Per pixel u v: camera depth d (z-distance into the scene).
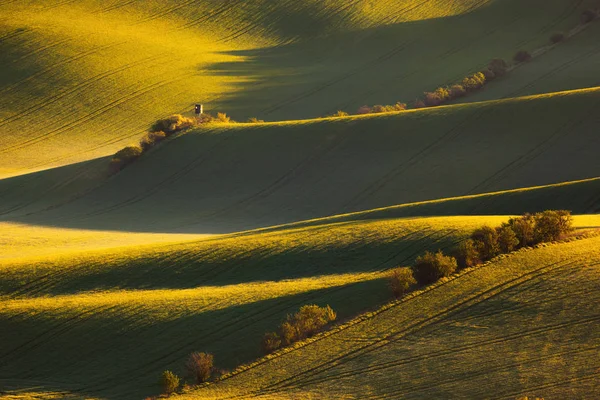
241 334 139.50
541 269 146.00
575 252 152.75
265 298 151.50
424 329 131.50
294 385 120.56
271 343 133.38
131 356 138.38
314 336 135.25
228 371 129.38
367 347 128.62
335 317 140.88
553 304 132.50
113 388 129.38
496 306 134.88
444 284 145.12
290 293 152.38
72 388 130.50
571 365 114.81
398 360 123.31
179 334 142.50
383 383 117.50
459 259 155.38
